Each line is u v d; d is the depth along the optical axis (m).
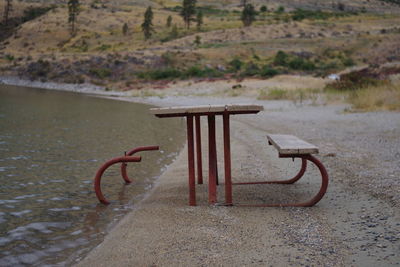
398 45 77.50
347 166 5.80
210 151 4.34
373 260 2.70
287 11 175.88
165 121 14.96
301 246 3.01
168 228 3.52
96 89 46.38
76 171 6.25
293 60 64.00
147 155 7.83
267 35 96.50
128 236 3.37
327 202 4.18
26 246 3.24
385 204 3.88
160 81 48.47
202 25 119.44
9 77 55.84
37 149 8.20
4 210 4.21
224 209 4.06
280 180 5.35
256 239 3.18
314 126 11.08
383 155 6.45
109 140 9.76
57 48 91.44
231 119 14.50
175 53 67.00
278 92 23.53
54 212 4.16
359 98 15.99
